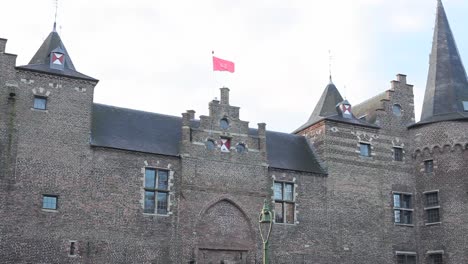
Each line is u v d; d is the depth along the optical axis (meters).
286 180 42.19
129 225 36.31
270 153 43.44
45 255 33.81
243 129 41.41
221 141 40.47
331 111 47.25
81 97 37.22
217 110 40.88
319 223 42.31
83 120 36.84
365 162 45.28
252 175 40.81
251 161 41.03
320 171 43.56
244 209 39.94
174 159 38.78
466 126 44.97
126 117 40.50
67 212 34.94
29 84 35.97
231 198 39.69
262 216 25.09
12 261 32.97
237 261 39.16
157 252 36.72
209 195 39.09
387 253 44.03
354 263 42.62
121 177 36.88
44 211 34.38
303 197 42.38
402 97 48.38
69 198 35.19
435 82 48.47
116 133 38.53
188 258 37.53
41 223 34.16
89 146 36.47
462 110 46.69
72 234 34.72
